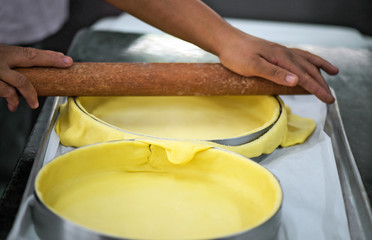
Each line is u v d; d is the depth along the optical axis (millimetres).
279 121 839
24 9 1672
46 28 1778
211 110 949
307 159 827
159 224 605
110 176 688
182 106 958
